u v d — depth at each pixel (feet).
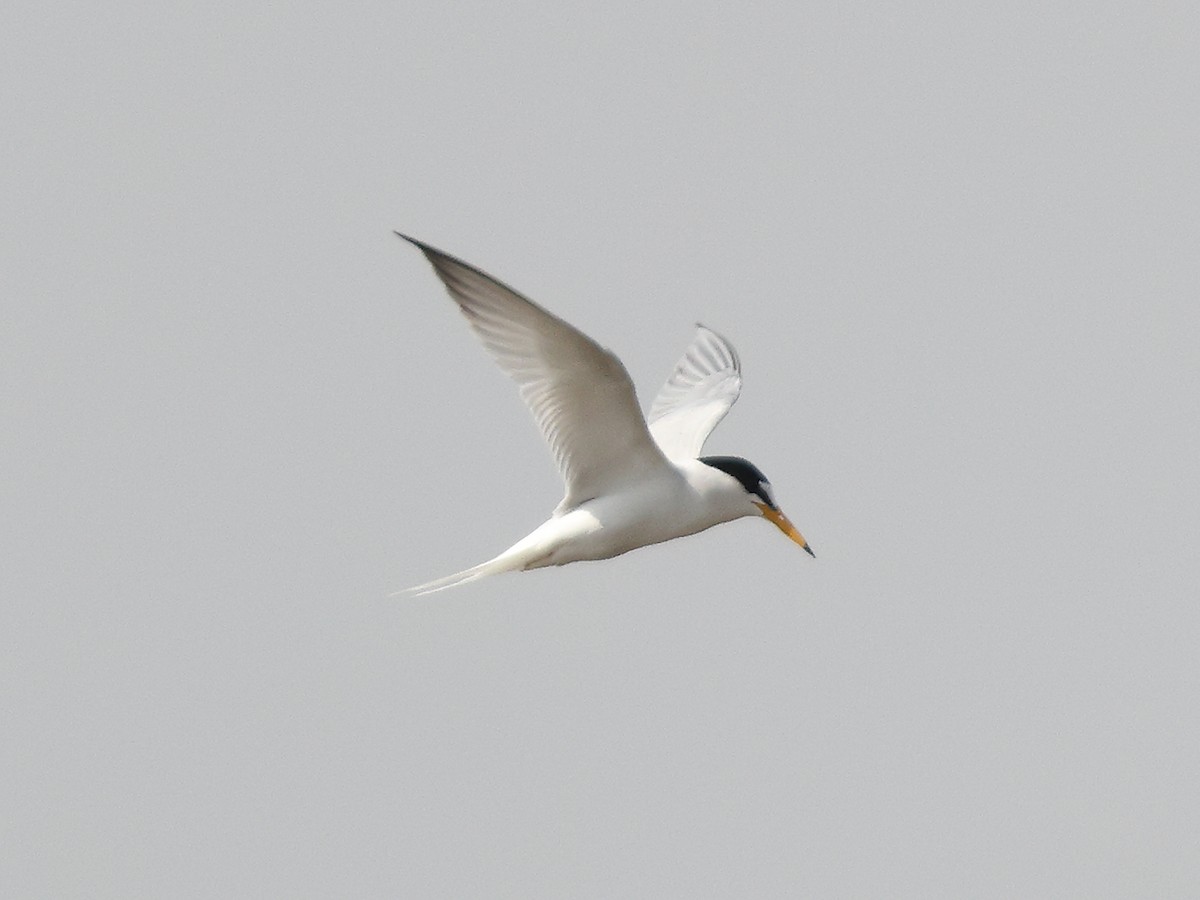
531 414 43.06
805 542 48.16
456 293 38.78
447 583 43.86
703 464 47.52
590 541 45.01
